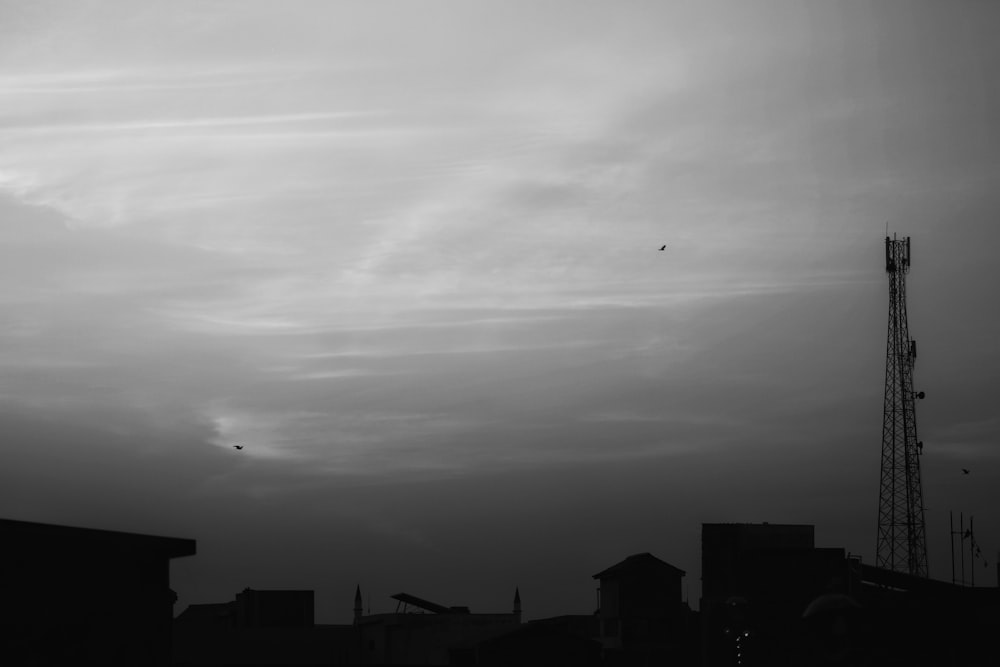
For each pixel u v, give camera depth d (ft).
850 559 265.13
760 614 255.29
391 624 242.37
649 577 258.37
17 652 166.71
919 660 241.76
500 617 237.45
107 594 177.27
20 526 169.89
